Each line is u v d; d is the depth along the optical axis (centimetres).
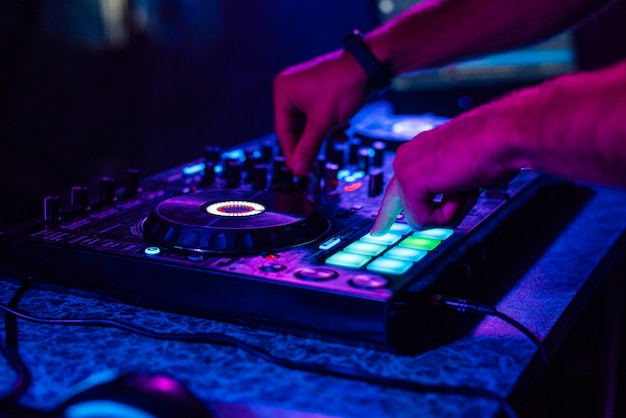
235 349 60
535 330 65
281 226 70
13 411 46
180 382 54
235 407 52
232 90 189
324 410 51
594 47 174
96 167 176
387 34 95
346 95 94
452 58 96
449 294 71
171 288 65
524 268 83
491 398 52
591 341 97
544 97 52
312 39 197
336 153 104
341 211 83
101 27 176
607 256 88
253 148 116
